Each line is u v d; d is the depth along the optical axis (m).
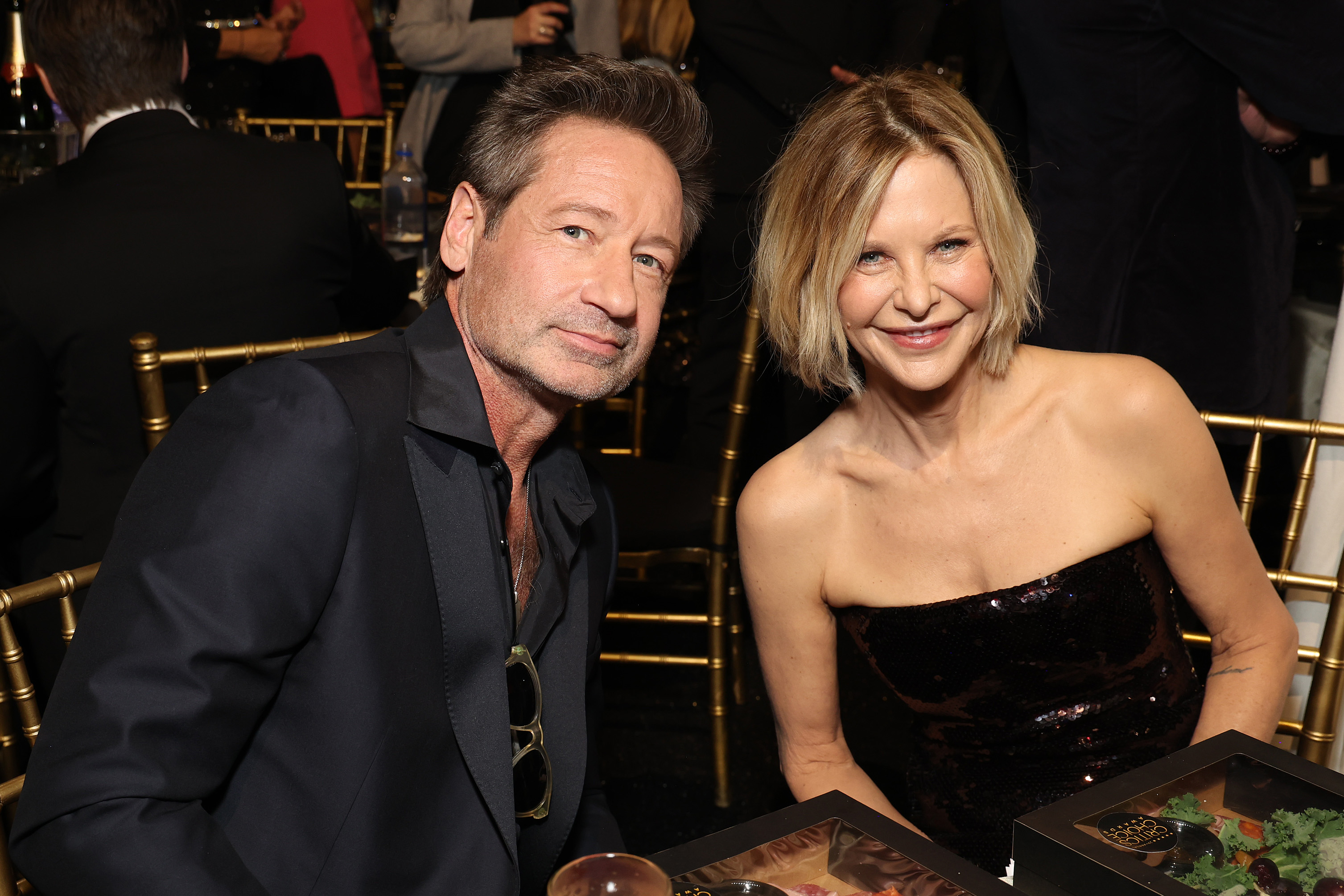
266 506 0.87
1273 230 2.15
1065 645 1.31
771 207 1.25
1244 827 0.84
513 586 1.06
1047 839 0.80
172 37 1.91
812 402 2.98
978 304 1.18
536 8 3.46
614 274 0.96
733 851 0.79
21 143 2.89
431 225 2.81
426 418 0.95
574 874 0.67
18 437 1.75
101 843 0.78
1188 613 2.87
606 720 2.59
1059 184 2.15
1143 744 1.35
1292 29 1.90
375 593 0.92
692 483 2.42
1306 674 1.77
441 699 0.95
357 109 4.49
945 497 1.32
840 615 1.42
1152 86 2.04
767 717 2.60
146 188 1.82
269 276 1.88
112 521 1.80
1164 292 2.13
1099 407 1.29
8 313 1.72
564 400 1.02
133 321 1.79
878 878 0.79
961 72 2.68
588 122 0.98
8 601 1.12
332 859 0.90
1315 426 1.57
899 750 2.46
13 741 1.19
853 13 2.71
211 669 0.83
